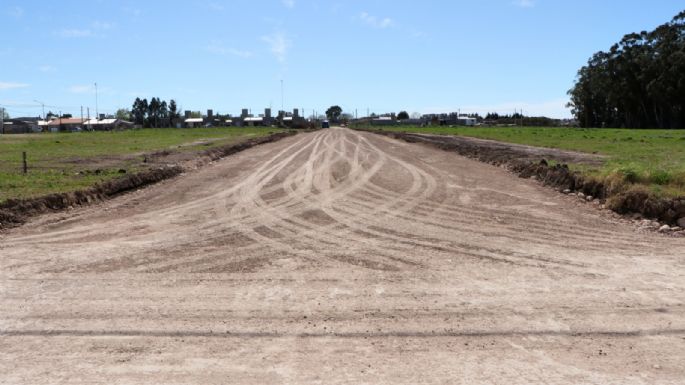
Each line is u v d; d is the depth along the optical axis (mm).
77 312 5824
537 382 4309
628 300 6152
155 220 11102
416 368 4555
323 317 5711
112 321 5586
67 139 47281
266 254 8336
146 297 6316
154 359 4730
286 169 21047
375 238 9422
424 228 10242
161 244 8984
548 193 14484
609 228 10102
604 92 90312
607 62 88875
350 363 4652
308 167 21766
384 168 21266
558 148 27219
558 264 7676
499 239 9273
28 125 121062
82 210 12312
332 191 15203
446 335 5238
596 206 12312
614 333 5254
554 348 4934
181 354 4828
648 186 11820
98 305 6043
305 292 6516
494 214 11617
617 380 4340
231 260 7980
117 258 8062
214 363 4656
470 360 4703
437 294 6418
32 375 4438
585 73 98125
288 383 4305
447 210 12148
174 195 14562
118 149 30781
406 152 29891
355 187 16000
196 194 14711
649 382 4305
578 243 8945
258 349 4938
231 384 4293
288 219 11188
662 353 4816
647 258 7965
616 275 7117
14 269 7457
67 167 19375
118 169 18203
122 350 4910
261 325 5496
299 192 15039
